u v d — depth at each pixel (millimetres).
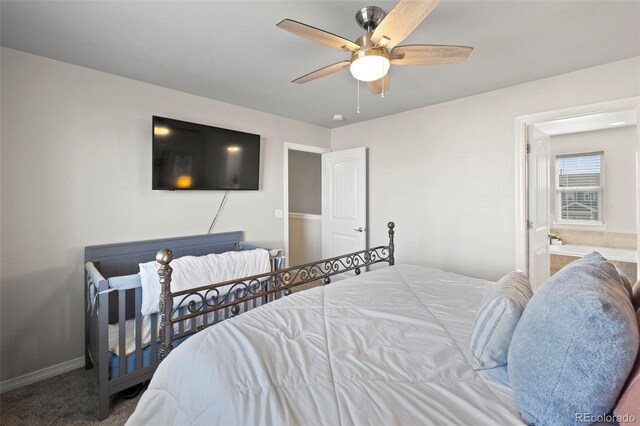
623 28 1887
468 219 3182
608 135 4430
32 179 2178
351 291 1777
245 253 2580
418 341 1204
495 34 1945
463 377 987
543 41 2037
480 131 3064
